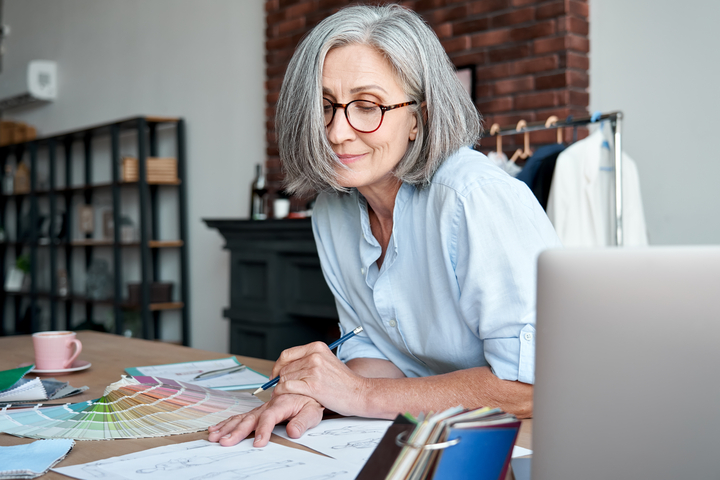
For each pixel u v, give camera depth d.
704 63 2.63
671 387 0.61
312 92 1.10
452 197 1.07
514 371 1.00
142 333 4.83
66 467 0.81
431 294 1.17
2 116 7.01
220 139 4.68
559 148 2.54
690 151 2.68
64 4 6.11
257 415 0.97
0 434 0.96
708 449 0.61
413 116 1.13
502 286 1.01
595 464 0.64
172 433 0.95
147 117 4.76
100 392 1.24
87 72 5.86
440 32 3.36
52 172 5.69
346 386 1.03
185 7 4.94
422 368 1.33
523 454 0.86
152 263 5.17
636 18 2.83
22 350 1.77
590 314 0.63
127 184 4.97
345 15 1.11
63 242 5.63
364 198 1.29
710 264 0.60
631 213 2.54
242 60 4.52
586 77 2.96
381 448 0.64
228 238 3.88
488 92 3.17
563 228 2.40
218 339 4.70
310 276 3.47
